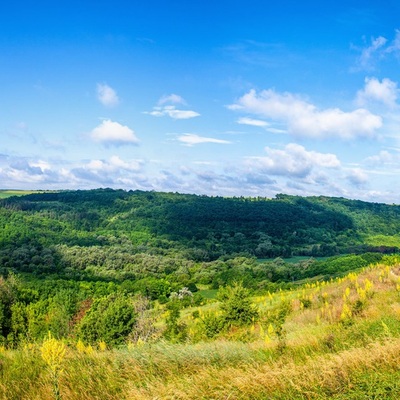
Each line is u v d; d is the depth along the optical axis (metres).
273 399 4.84
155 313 38.84
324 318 19.72
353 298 23.69
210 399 5.11
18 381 6.20
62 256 132.12
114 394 5.75
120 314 30.97
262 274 108.69
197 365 6.77
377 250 168.12
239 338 15.87
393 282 28.06
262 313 32.69
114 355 7.35
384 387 4.45
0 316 42.34
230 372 5.91
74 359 7.19
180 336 21.62
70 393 5.66
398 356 5.25
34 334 39.94
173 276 113.75
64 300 47.00
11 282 53.81
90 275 116.38
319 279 86.00
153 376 6.29
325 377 4.96
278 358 7.10
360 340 7.71
